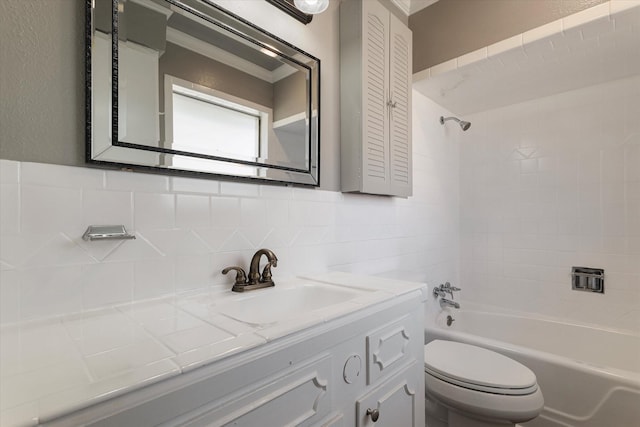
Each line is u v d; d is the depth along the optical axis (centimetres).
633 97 195
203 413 52
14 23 72
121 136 85
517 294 238
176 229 97
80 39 81
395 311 98
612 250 200
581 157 212
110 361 51
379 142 158
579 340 198
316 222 143
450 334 175
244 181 115
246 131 116
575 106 215
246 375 58
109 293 84
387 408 92
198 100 103
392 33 168
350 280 123
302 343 69
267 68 124
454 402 125
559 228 220
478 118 260
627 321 193
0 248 69
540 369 147
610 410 130
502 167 247
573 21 148
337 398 77
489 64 183
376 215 179
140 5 90
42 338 63
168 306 88
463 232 266
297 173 132
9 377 46
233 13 113
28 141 73
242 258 113
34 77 74
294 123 132
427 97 229
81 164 80
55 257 76
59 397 41
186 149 98
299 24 139
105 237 79
